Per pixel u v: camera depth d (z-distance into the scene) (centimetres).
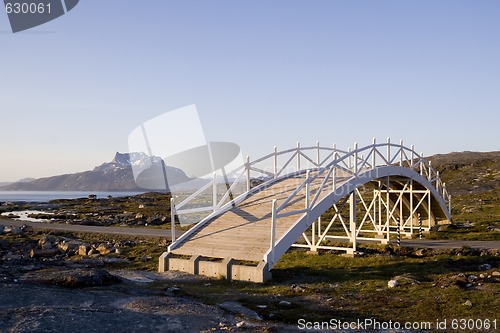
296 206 2369
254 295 1639
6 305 1290
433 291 1672
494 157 11206
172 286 1775
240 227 2253
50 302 1344
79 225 4850
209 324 1198
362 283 1861
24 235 4019
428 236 3512
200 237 2248
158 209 7256
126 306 1353
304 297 1616
